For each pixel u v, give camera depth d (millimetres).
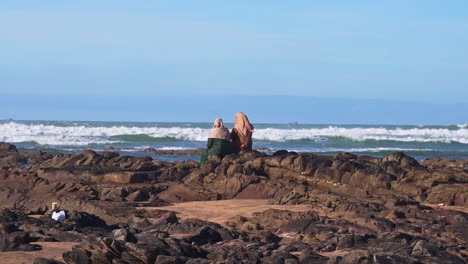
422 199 29062
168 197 31062
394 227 20953
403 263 12656
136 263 13156
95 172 34156
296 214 23188
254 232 19984
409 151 81000
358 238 17156
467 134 115438
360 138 100438
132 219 23094
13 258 15039
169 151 70812
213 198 31172
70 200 28484
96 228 20734
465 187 28766
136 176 33531
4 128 99375
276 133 104375
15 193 31484
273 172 33250
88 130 99562
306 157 32875
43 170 34500
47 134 97000
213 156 35750
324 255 15781
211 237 18516
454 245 18375
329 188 31250
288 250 16719
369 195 29438
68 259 13234
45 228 19547
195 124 176750
